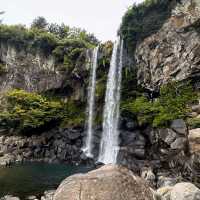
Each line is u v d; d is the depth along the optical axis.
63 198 5.99
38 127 41.28
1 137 39.59
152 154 29.78
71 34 66.88
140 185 6.37
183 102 30.52
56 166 32.84
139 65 38.25
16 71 48.16
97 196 5.96
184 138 26.47
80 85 45.34
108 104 40.53
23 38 48.81
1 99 45.81
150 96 36.94
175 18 34.78
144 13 38.19
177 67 33.56
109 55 42.75
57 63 47.53
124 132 35.28
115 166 6.75
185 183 8.58
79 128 41.19
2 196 18.91
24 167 30.98
